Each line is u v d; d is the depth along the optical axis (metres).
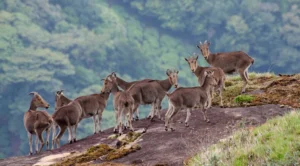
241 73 63.94
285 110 52.84
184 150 44.78
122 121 56.59
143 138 50.09
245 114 52.69
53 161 49.31
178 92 51.34
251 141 41.59
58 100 62.22
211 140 45.88
